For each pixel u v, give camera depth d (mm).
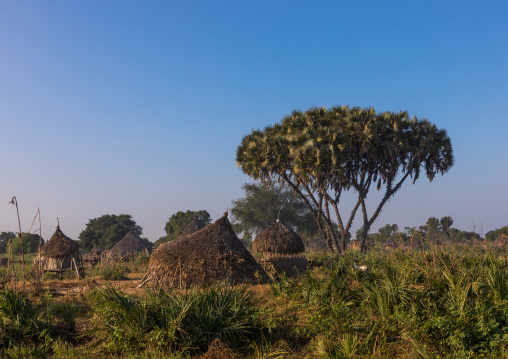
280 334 8266
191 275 13828
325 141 30031
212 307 8289
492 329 6914
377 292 8836
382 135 31094
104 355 7441
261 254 20578
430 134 30938
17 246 48125
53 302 10922
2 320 8305
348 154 30484
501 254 12211
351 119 30422
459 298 7820
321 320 8195
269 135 33125
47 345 7719
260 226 59031
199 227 31781
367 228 30844
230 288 9305
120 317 8008
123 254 38094
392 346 7277
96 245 81562
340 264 13930
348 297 9625
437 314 7746
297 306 9578
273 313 9016
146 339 7547
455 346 6812
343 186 31484
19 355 7188
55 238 22250
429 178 31438
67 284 16156
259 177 32656
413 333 7391
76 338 8312
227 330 7805
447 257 11961
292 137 31047
